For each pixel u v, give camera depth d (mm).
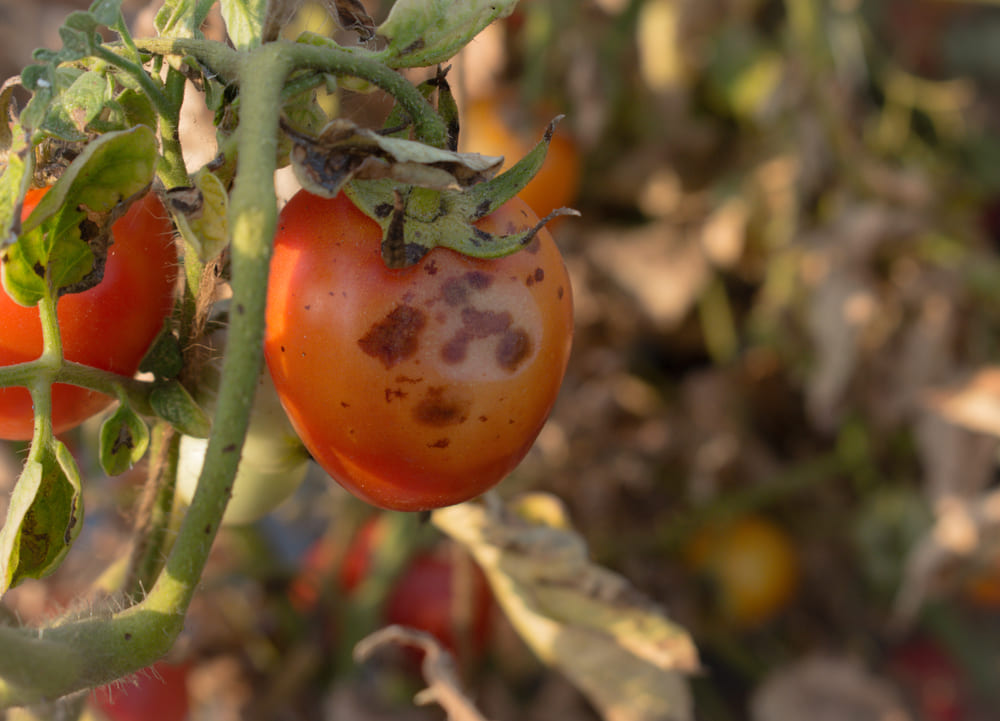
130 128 281
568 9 648
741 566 721
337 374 282
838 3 695
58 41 756
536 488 667
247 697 578
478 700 607
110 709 506
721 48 714
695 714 721
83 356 302
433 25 285
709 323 725
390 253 278
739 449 713
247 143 257
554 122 282
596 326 702
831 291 637
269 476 346
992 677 785
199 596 552
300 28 339
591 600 408
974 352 653
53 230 281
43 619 326
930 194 686
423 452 286
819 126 665
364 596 571
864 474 724
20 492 282
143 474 562
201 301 300
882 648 811
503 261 286
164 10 303
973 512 588
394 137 282
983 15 949
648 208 714
